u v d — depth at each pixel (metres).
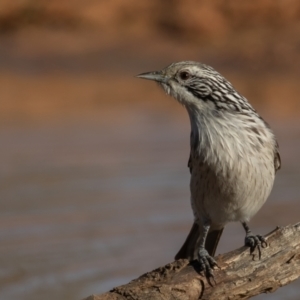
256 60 35.16
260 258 8.70
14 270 12.38
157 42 38.91
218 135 9.67
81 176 17.22
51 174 17.33
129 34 39.75
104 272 12.46
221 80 9.85
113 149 19.70
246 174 9.65
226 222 10.24
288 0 40.06
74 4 41.25
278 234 8.77
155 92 29.11
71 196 15.86
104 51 37.56
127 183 16.86
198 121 9.81
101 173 17.38
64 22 40.59
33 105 26.52
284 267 8.76
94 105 26.72
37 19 40.47
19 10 40.25
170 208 15.23
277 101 27.39
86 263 12.70
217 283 8.55
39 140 20.75
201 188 9.91
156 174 17.48
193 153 9.87
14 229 13.98
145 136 21.44
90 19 40.81
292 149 20.03
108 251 13.26
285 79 32.03
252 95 28.80
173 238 13.84
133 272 12.47
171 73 10.00
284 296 11.96
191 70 9.91
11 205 15.22
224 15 40.00
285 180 17.27
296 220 14.70
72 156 18.98
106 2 41.38
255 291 8.74
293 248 8.76
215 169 9.66
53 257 12.89
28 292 11.70
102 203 15.39
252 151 9.66
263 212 15.20
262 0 40.09
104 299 8.24
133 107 26.28
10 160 18.52
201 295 8.54
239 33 39.06
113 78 32.66
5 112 25.08
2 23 40.03
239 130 9.66
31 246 13.27
